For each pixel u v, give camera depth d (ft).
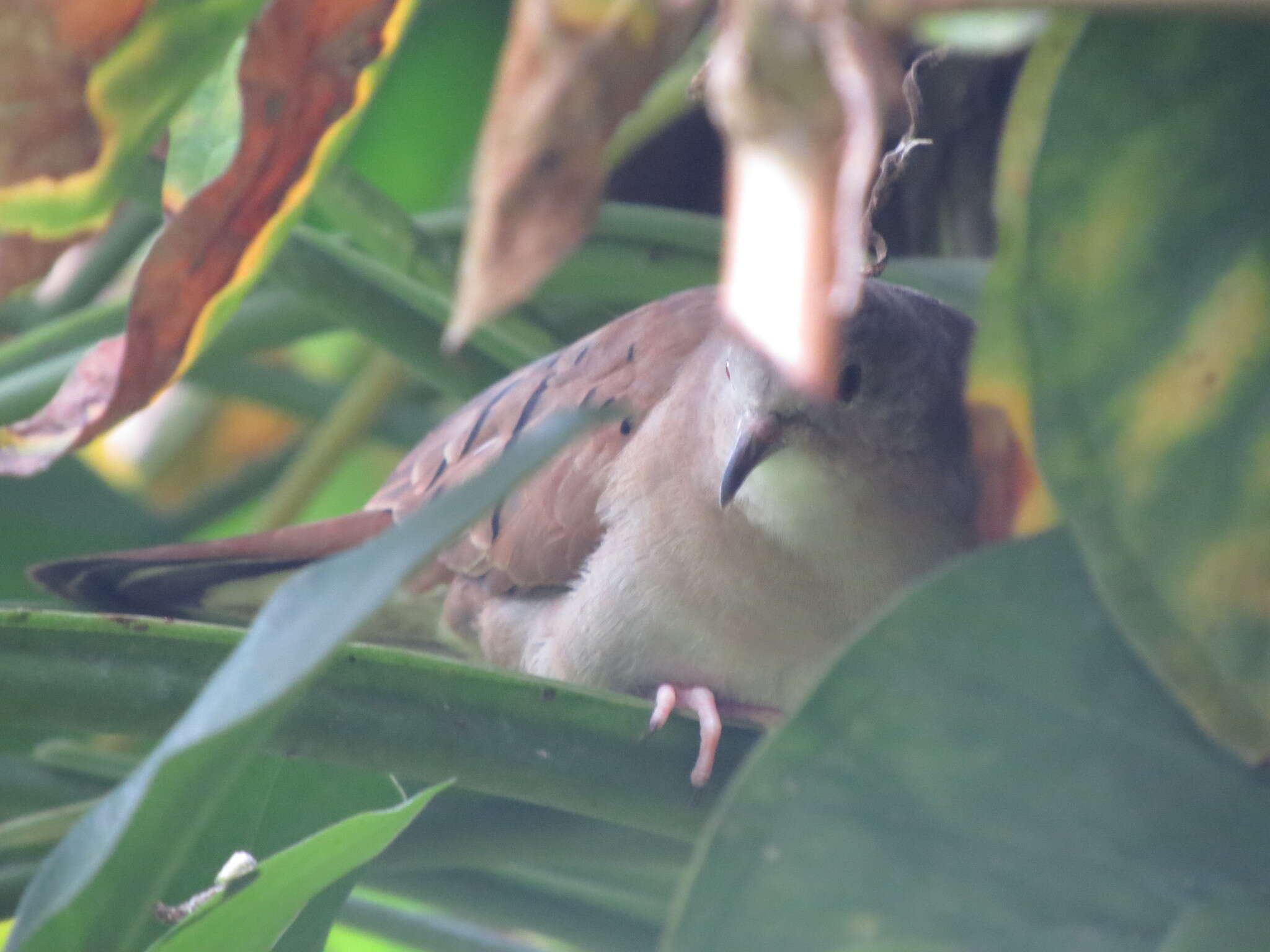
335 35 5.47
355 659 6.33
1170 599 4.40
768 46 3.38
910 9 3.35
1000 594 4.70
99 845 4.47
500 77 3.88
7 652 6.19
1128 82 4.32
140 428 16.69
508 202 3.81
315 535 11.82
